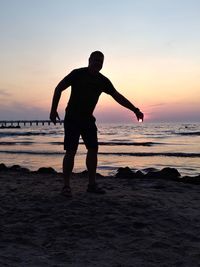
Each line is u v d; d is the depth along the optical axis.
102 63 5.51
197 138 49.50
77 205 5.07
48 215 4.68
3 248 3.63
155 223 4.39
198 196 5.93
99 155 23.39
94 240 3.87
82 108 5.57
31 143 39.28
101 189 5.87
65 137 5.65
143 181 7.35
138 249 3.61
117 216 4.59
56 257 3.42
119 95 5.73
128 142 40.19
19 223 4.42
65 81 5.46
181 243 3.78
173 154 23.59
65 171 5.64
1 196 5.81
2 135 67.06
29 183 7.06
